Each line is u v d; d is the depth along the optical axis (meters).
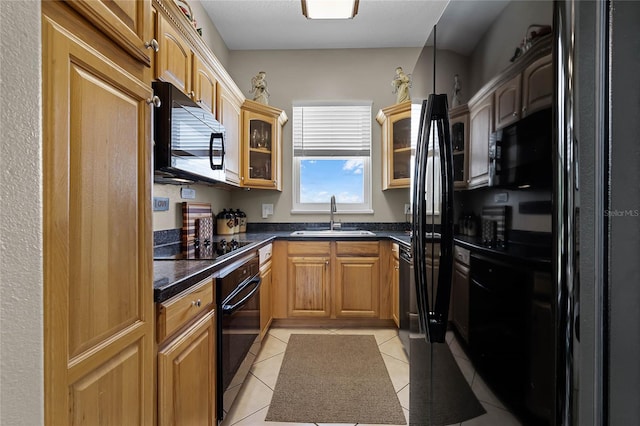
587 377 0.60
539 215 0.64
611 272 0.60
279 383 1.94
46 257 0.55
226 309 1.43
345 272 2.79
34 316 0.53
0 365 0.47
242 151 2.84
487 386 0.84
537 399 0.66
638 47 0.59
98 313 0.68
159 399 0.95
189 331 1.14
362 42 3.29
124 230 0.78
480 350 0.87
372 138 3.42
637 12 0.59
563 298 0.59
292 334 2.71
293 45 3.33
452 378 1.04
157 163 1.29
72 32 0.61
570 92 0.58
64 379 0.59
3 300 0.48
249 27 3.01
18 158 0.50
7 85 0.48
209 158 1.76
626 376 0.60
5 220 0.48
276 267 2.80
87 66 0.65
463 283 0.96
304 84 3.40
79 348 0.63
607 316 0.60
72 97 0.61
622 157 0.59
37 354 0.53
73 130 0.61
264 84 3.13
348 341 2.56
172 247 1.95
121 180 0.76
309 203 3.53
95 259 0.68
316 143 3.46
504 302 0.75
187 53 1.77
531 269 0.66
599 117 0.59
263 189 3.27
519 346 0.71
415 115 1.55
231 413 1.65
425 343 1.29
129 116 0.80
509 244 0.72
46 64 0.55
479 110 0.85
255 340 2.02
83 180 0.64
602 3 0.59
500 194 0.75
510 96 0.72
